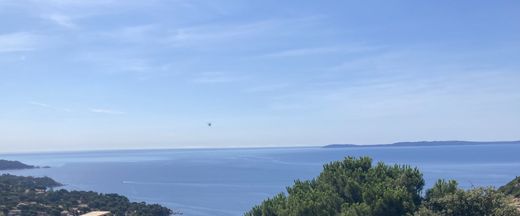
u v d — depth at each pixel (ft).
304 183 151.12
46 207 364.38
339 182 139.64
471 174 610.65
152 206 390.83
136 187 622.95
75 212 352.49
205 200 465.06
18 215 330.75
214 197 486.79
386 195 120.98
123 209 374.43
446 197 118.52
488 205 116.88
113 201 404.57
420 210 115.96
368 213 119.14
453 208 116.47
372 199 124.57
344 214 117.80
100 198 412.77
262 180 643.45
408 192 125.90
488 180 531.50
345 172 142.41
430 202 120.57
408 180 132.46
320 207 125.18
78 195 426.10
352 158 152.25
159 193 542.98
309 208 124.67
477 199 117.29
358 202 126.72
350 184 134.10
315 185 147.74
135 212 366.43
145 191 570.46
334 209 126.21
